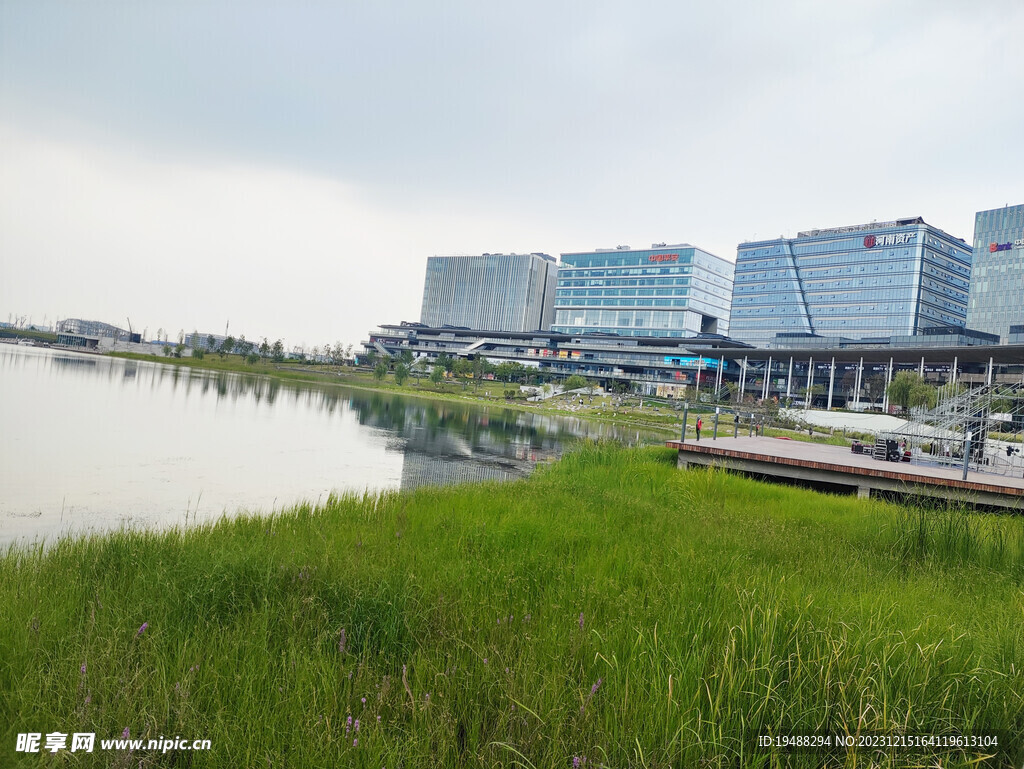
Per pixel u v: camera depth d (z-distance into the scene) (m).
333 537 8.13
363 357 181.62
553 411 90.69
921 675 4.27
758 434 35.09
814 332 148.75
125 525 12.98
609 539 8.41
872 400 88.75
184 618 4.96
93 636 4.49
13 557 7.48
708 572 6.40
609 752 3.47
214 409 45.00
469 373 136.50
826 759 3.61
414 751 3.39
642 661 4.27
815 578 6.87
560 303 176.88
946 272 141.00
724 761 3.52
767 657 4.17
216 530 9.05
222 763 3.27
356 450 30.03
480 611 5.37
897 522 10.05
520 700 3.84
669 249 159.50
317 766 3.21
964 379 84.50
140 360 140.00
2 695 3.69
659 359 140.62
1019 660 4.60
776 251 155.75
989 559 8.79
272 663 4.23
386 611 5.02
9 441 23.50
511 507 10.86
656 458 21.28
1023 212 126.00
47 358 101.94
